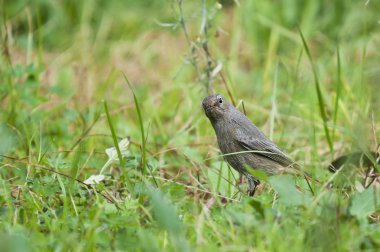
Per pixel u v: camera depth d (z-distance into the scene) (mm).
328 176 10359
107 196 9555
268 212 8117
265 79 15398
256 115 14367
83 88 15680
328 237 7629
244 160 11016
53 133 12844
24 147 11961
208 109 11055
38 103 13133
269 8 17812
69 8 18812
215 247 7629
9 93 13242
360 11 17031
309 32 17125
